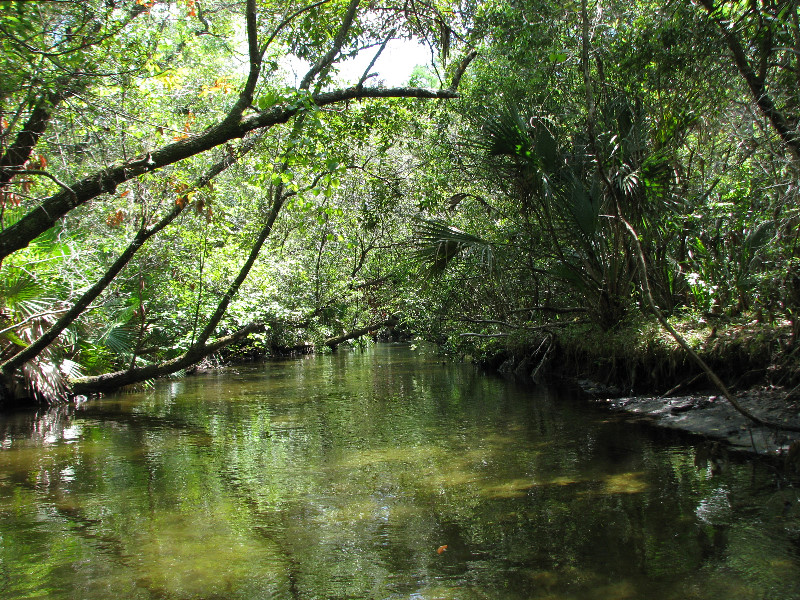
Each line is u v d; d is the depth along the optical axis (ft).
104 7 20.97
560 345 39.24
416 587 11.20
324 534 13.98
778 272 22.03
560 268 31.45
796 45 21.44
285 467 20.04
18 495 17.90
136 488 18.31
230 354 62.28
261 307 42.32
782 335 22.88
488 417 26.91
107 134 22.25
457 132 37.68
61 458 22.58
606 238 29.66
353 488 17.31
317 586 11.42
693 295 29.63
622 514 14.10
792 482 15.51
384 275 46.52
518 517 14.38
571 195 28.55
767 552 11.68
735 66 25.11
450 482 17.44
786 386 22.08
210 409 33.27
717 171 29.84
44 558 13.12
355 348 80.84
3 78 16.03
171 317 40.88
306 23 27.58
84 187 18.29
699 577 10.93
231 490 17.71
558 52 27.61
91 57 19.53
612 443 20.77
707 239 28.25
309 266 51.72
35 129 20.40
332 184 23.61
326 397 36.22
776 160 22.88
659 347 27.43
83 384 35.86
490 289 39.01
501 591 10.87
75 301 34.91
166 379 48.44
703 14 24.34
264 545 13.48
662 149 25.86
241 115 20.43
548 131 28.12
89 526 15.07
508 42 29.58
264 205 45.65
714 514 13.69
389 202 37.04
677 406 24.57
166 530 14.61
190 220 38.40
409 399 33.86
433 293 40.81
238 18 32.60
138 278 39.11
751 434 19.95
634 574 11.21
